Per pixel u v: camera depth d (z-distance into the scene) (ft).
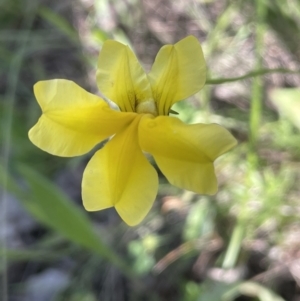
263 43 0.33
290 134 0.29
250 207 0.28
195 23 0.35
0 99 0.34
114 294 0.31
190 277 0.30
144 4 0.36
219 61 0.33
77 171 0.35
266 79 0.33
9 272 0.34
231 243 0.27
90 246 0.26
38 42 0.36
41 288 0.32
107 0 0.35
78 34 0.36
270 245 0.29
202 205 0.30
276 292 0.29
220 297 0.26
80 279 0.32
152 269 0.30
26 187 0.34
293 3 0.30
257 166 0.29
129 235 0.31
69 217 0.26
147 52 0.35
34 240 0.34
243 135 0.31
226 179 0.30
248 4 0.32
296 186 0.29
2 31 0.37
